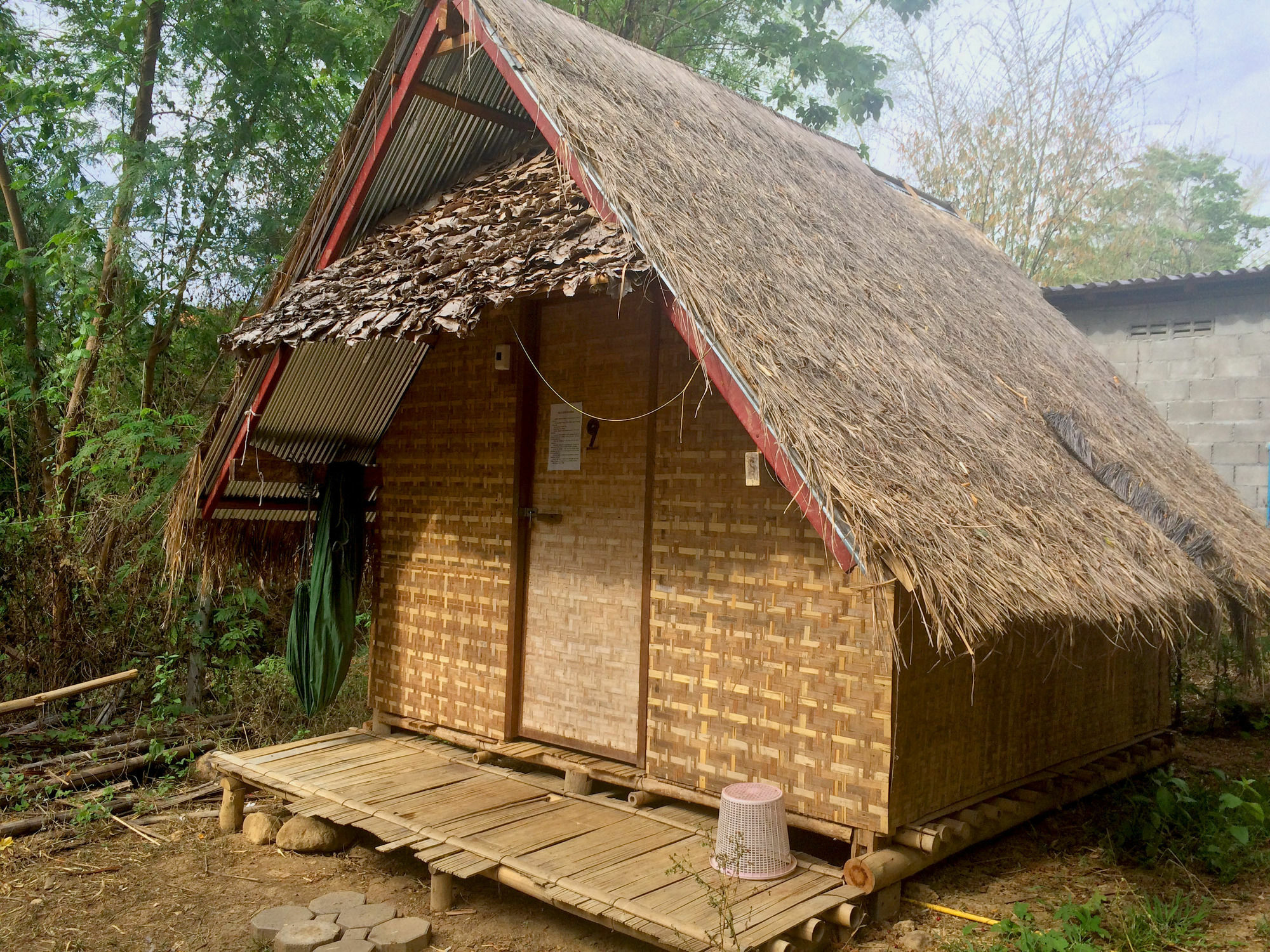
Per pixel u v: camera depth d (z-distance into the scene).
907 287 6.33
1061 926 4.28
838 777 4.38
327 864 5.22
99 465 8.16
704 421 4.98
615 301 5.53
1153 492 5.86
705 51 15.64
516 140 6.19
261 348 5.33
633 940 4.26
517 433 5.90
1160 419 8.52
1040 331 7.91
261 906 4.70
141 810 5.98
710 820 4.92
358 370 6.49
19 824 5.55
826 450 3.79
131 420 8.57
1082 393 7.14
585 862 4.39
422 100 5.58
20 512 8.88
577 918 4.50
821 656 4.46
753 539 4.75
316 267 6.20
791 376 4.11
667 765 5.02
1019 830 5.66
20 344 9.94
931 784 4.55
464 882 4.92
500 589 5.96
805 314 4.77
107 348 9.45
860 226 6.85
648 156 5.12
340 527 6.72
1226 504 7.41
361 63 10.79
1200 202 22.84
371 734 6.66
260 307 6.25
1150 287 10.54
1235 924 4.41
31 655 7.36
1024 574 4.02
